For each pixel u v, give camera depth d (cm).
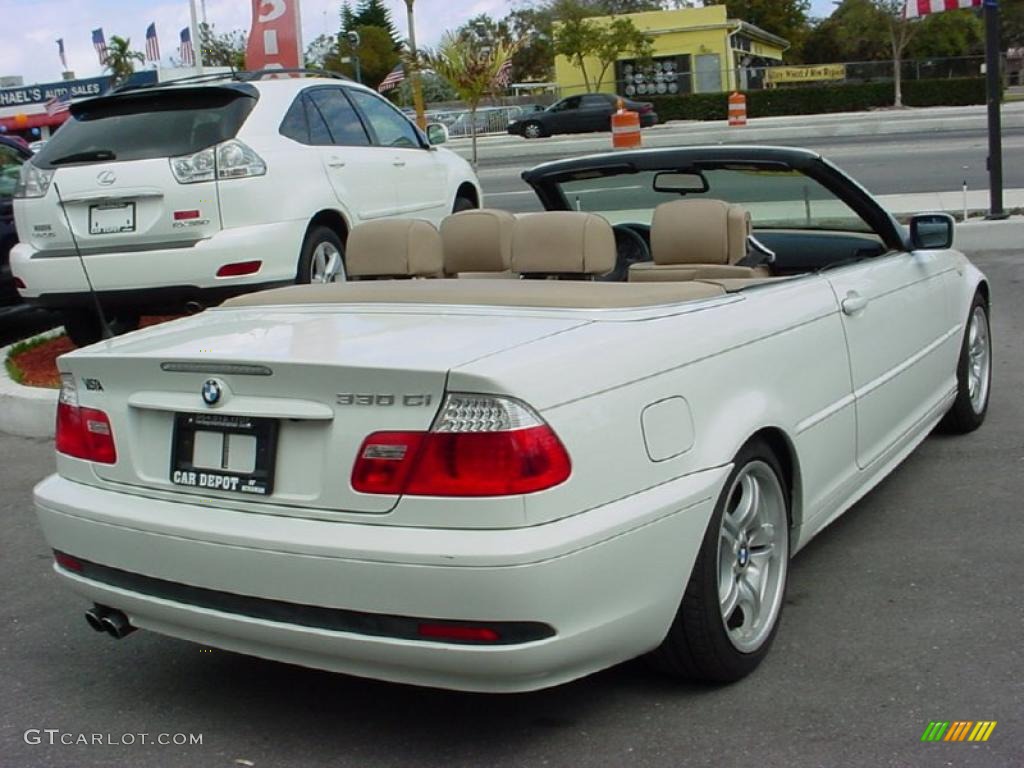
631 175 519
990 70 1174
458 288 390
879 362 468
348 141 845
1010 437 609
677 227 437
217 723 361
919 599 420
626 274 524
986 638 385
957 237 1160
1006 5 5819
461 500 290
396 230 464
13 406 735
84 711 374
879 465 481
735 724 339
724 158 484
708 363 352
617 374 319
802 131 2934
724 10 4834
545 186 541
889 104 4191
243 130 733
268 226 727
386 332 344
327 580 300
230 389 323
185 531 322
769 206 513
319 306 402
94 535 346
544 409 296
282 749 343
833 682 361
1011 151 2050
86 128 746
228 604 321
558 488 294
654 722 343
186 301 721
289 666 401
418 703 365
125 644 427
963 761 314
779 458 395
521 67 5853
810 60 6506
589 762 324
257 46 1561
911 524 496
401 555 291
